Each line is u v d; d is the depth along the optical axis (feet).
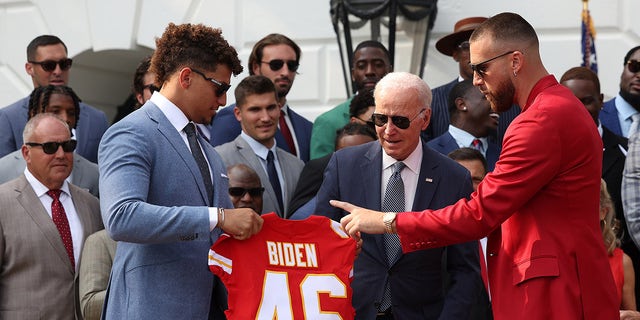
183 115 14.57
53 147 18.24
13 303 17.62
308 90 26.94
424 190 16.10
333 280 14.67
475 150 18.99
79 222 18.51
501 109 14.80
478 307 16.87
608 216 18.42
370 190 16.21
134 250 14.35
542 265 14.01
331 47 26.91
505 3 25.67
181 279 14.26
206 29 14.58
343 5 23.82
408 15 24.08
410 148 16.10
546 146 13.97
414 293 15.99
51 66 23.49
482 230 14.24
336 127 21.49
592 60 24.29
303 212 17.51
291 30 27.14
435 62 25.80
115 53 29.32
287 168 20.29
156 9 28.43
